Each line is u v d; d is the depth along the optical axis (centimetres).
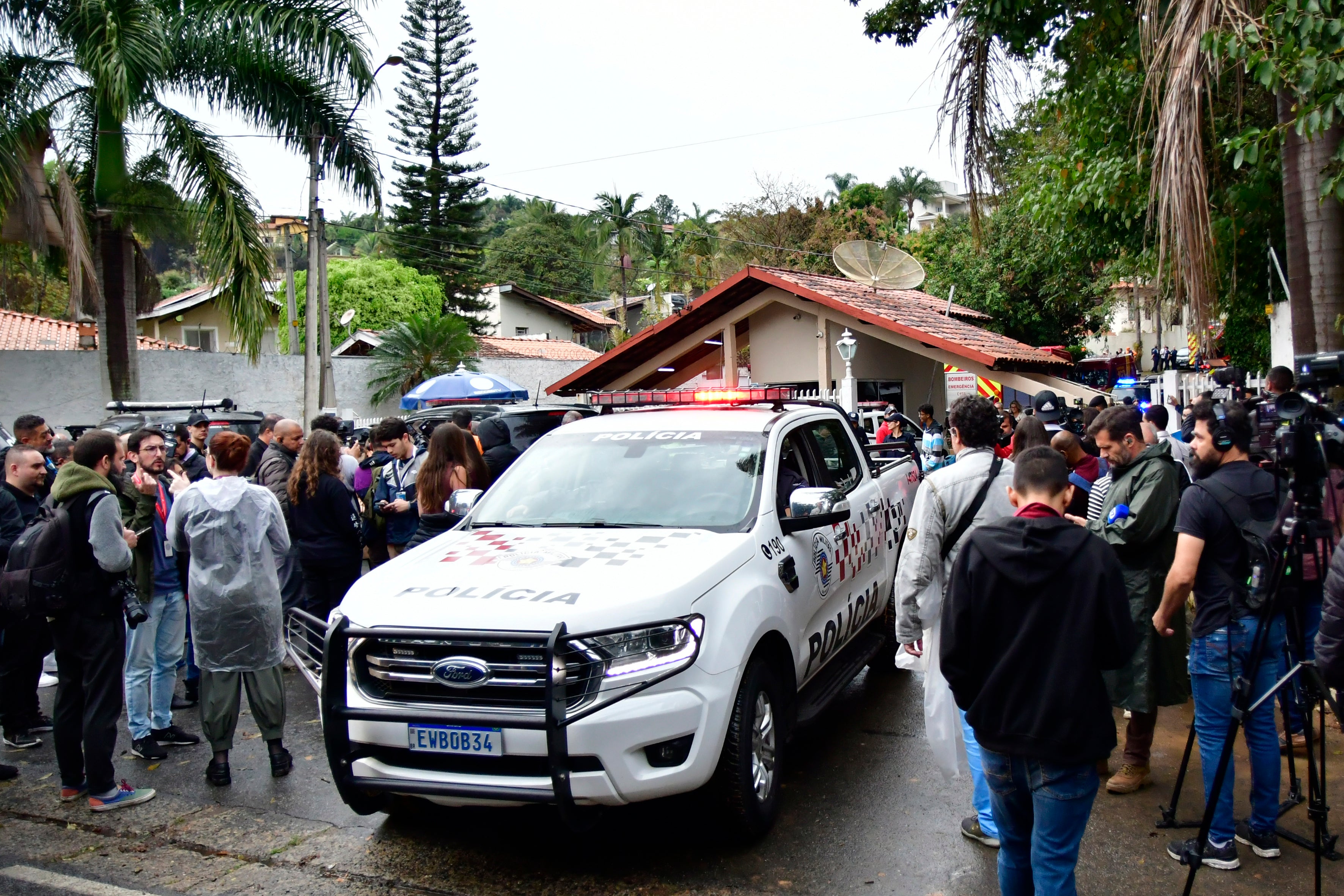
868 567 609
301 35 1469
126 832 465
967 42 816
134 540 554
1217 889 377
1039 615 293
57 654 495
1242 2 595
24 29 1393
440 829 455
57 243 1619
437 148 4094
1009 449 791
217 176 1434
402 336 2580
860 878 393
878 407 1511
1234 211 841
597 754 372
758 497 488
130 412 1283
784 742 455
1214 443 398
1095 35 835
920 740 546
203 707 514
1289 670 395
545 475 540
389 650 400
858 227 3919
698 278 4409
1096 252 1062
